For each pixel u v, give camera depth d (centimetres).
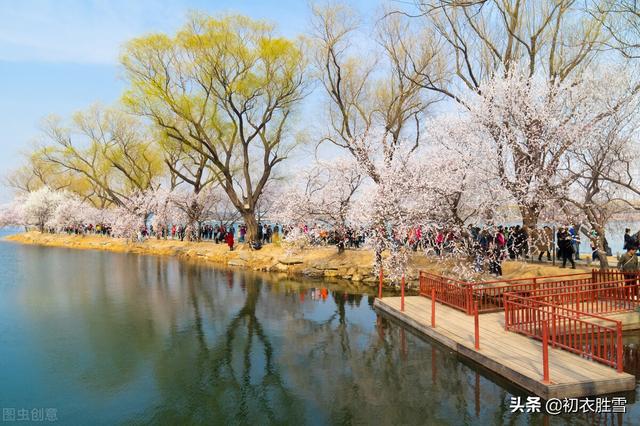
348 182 2658
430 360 1202
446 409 916
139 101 3281
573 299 1359
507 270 2011
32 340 1442
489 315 1490
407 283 2231
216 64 3097
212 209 4816
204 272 2964
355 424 873
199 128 3250
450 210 1866
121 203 5103
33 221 7138
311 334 1497
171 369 1186
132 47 3161
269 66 3170
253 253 3272
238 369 1184
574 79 1677
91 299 2091
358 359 1241
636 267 1536
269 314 1781
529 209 1658
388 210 1995
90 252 4634
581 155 1599
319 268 2728
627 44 1279
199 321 1678
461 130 1756
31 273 2975
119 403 983
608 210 1745
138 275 2853
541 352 1084
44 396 1020
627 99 1501
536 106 1602
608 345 1230
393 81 2911
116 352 1324
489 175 1669
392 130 2888
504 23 2073
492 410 893
